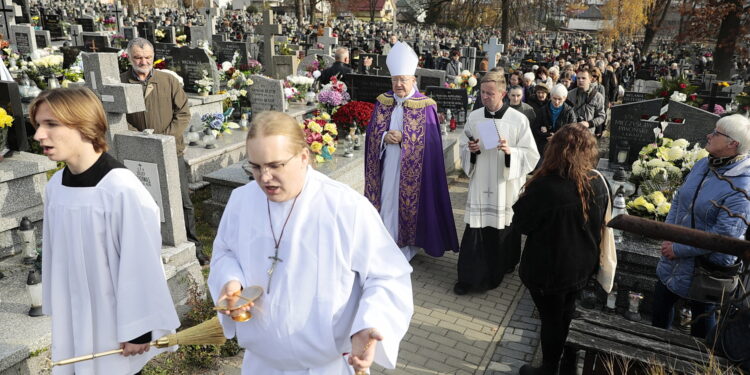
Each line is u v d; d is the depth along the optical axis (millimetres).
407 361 4102
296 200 1938
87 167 2467
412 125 5254
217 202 6266
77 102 2338
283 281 1910
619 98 16875
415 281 5430
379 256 1975
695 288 3402
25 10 22609
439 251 5512
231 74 9883
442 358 4152
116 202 2445
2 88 4668
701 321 3654
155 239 2562
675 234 1976
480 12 39188
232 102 9312
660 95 9688
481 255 5117
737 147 3219
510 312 4879
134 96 4570
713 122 6918
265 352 1994
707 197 3328
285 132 1786
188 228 5629
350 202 1940
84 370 2561
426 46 32344
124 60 10094
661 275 3688
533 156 4969
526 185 3463
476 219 5043
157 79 5188
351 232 1919
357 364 1768
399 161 5426
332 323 1923
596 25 79938
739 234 3207
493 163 4973
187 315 4488
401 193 5387
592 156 3271
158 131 5227
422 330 4543
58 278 2547
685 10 29641
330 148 6688
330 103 8203
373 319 1821
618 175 5523
